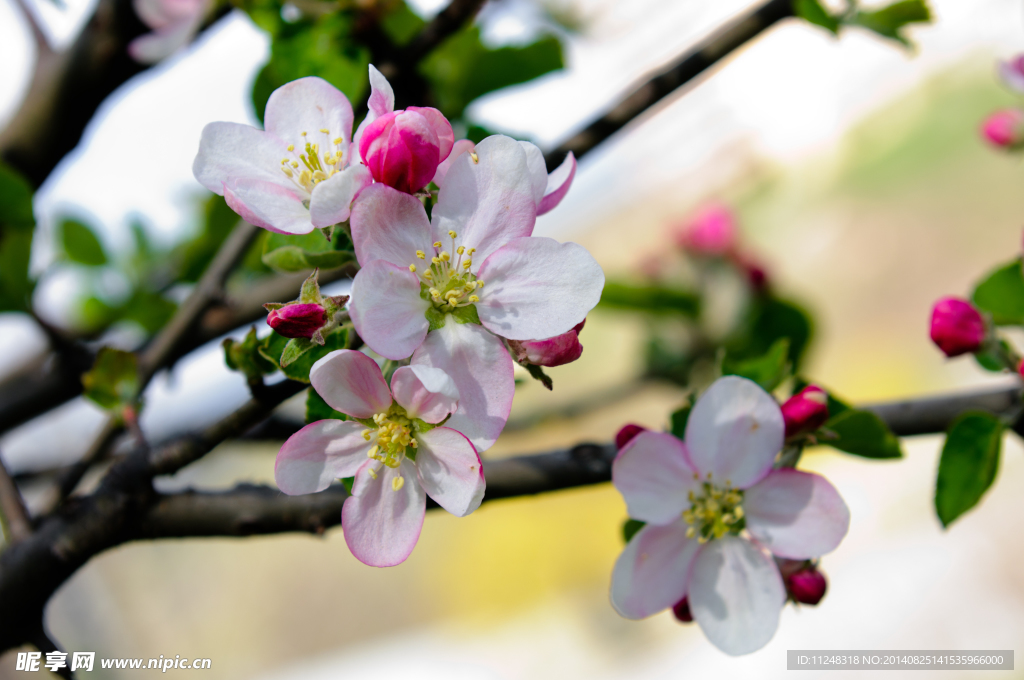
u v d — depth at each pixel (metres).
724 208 0.59
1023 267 0.33
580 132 0.35
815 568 0.31
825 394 0.30
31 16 0.38
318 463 0.29
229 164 0.29
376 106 0.29
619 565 0.30
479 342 0.28
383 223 0.28
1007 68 0.40
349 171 0.28
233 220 0.42
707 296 0.56
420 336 0.28
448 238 0.29
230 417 0.30
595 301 0.28
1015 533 0.95
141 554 0.92
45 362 0.44
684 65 0.35
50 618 0.71
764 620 0.30
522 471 0.32
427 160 0.28
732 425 0.30
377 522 0.29
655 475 0.30
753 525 0.31
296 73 0.34
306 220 0.29
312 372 0.28
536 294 0.29
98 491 0.31
